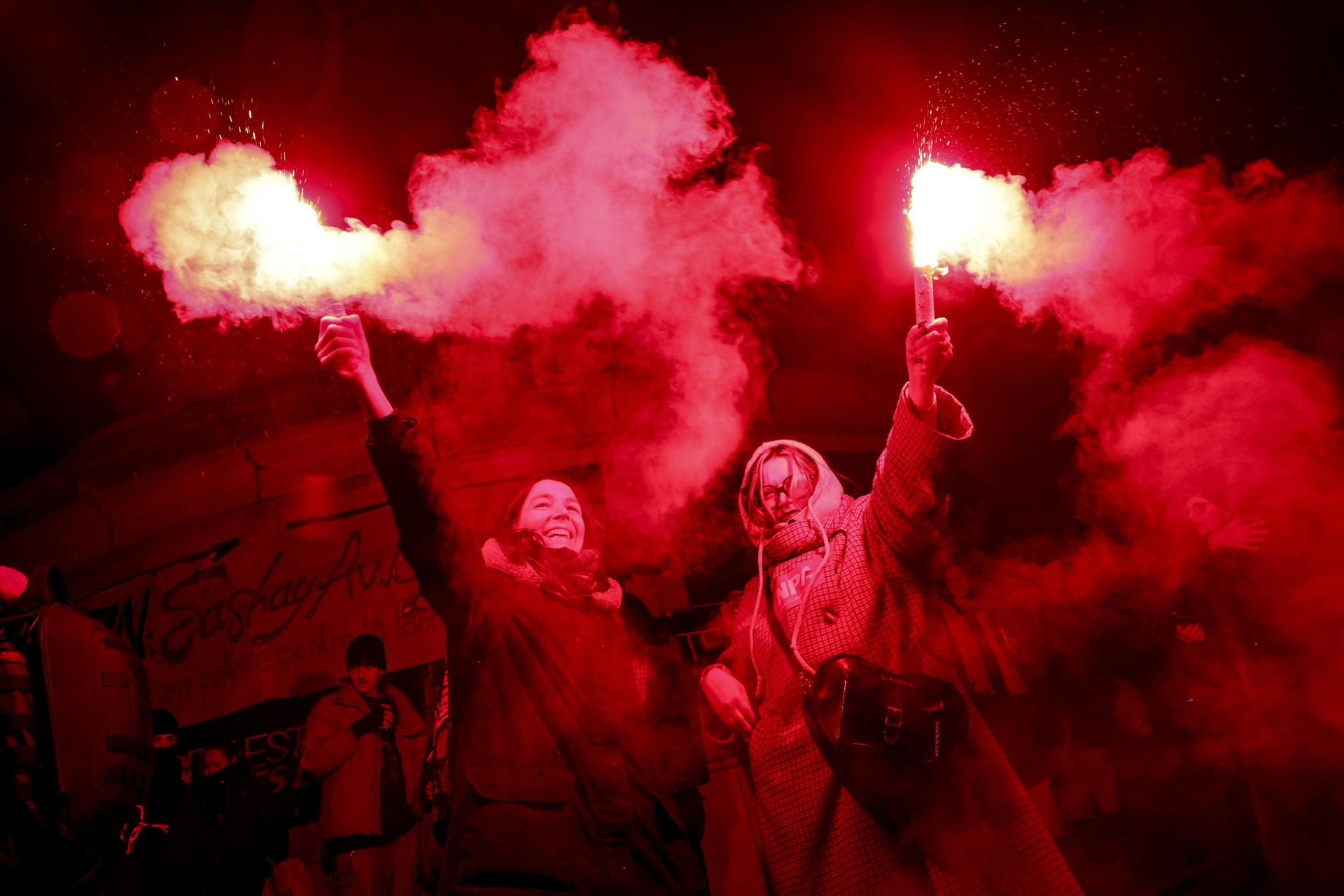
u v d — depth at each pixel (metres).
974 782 2.51
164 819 3.65
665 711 2.79
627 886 2.23
